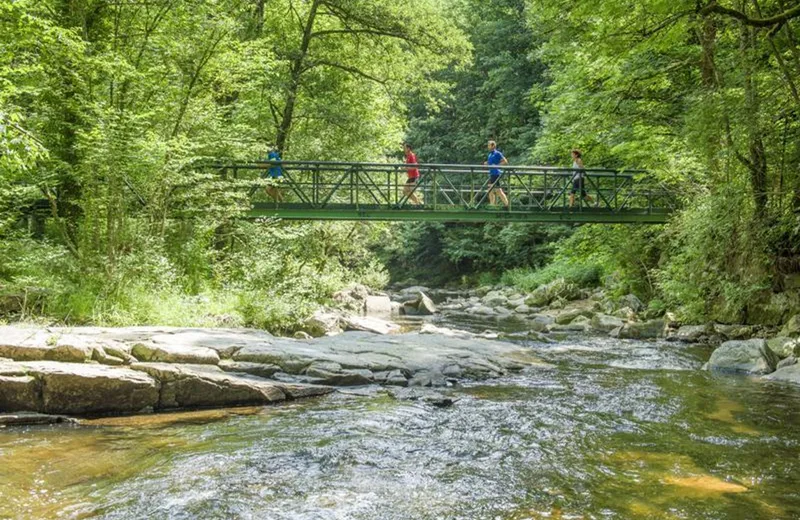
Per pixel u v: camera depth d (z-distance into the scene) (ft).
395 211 47.42
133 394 20.62
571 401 22.36
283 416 20.20
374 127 59.88
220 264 42.91
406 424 19.24
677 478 14.38
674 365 30.27
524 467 15.21
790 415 20.21
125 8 41.39
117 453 16.06
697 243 41.47
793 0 33.40
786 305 35.86
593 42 36.88
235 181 40.73
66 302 30.37
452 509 12.63
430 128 112.06
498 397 23.13
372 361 26.71
